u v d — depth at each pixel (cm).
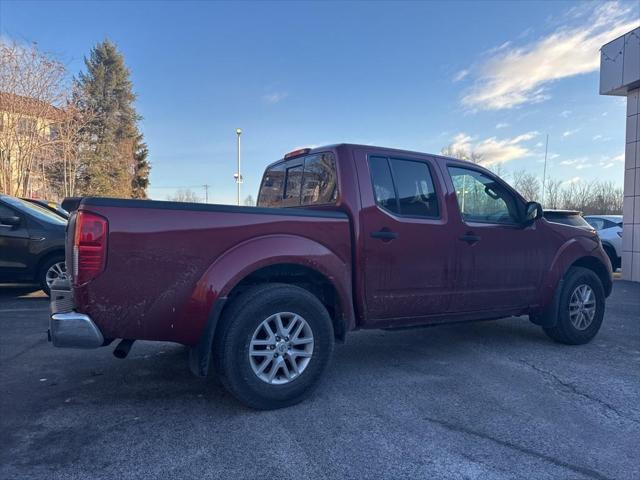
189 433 312
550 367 455
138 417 337
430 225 429
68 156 2189
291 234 360
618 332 604
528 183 3419
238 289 360
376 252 399
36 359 469
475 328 628
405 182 428
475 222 461
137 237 310
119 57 4200
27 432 312
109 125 3972
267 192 537
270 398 344
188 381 412
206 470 267
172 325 321
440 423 329
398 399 373
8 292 850
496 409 354
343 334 390
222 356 333
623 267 1108
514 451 291
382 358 487
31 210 778
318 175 432
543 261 507
